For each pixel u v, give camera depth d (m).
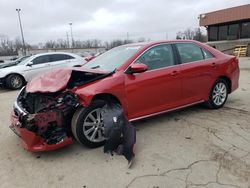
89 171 3.33
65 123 3.72
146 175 3.18
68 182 3.13
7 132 4.79
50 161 3.62
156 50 4.62
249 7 24.38
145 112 4.40
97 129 3.89
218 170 3.21
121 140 3.67
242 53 23.69
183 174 3.16
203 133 4.31
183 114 5.29
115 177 3.17
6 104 7.37
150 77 4.35
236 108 5.64
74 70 4.03
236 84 5.93
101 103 3.87
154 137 4.22
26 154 3.86
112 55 4.89
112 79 4.00
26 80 10.70
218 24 27.20
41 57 11.04
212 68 5.28
